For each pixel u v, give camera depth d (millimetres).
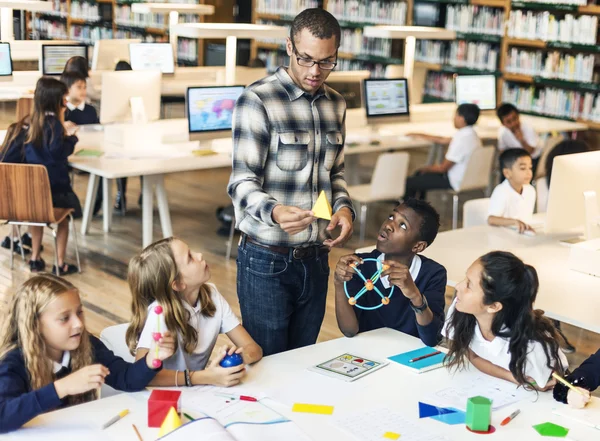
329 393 2129
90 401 2090
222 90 5395
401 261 2674
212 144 5703
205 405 2025
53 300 2021
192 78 7961
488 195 6348
